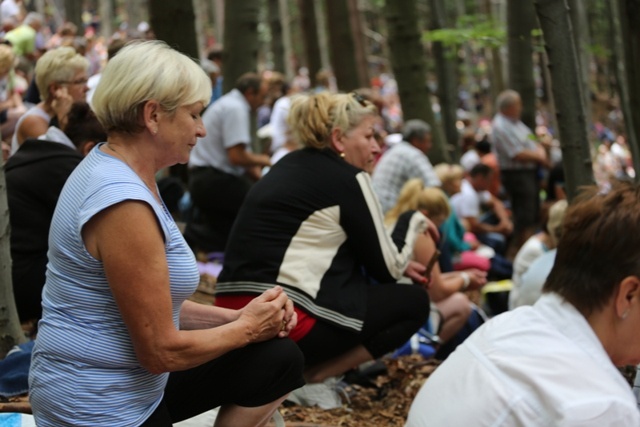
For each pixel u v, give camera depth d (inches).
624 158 676.1
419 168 372.8
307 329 185.9
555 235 265.7
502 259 418.3
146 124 124.5
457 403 92.4
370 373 222.8
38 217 214.2
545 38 206.7
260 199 190.4
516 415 88.8
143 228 119.6
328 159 193.5
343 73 661.3
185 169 393.4
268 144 580.7
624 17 219.1
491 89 1112.2
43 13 1218.6
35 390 127.6
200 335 127.2
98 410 124.5
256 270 187.6
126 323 121.3
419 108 473.4
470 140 705.6
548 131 761.0
